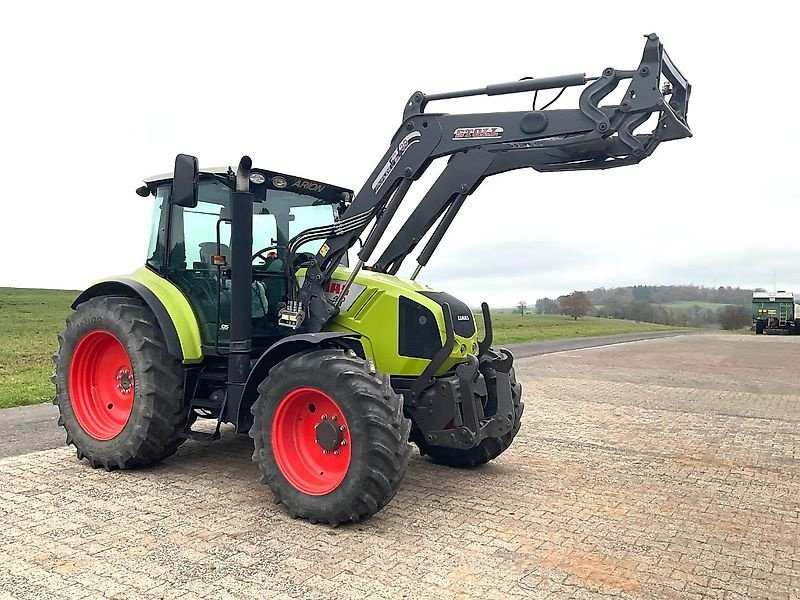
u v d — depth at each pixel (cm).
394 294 527
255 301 562
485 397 549
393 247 550
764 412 982
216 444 677
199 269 570
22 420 783
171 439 564
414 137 517
